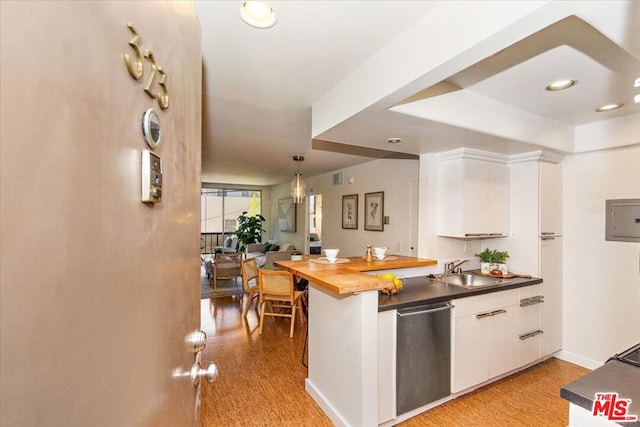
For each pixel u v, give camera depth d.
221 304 4.95
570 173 3.03
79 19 0.36
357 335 1.85
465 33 1.21
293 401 2.31
